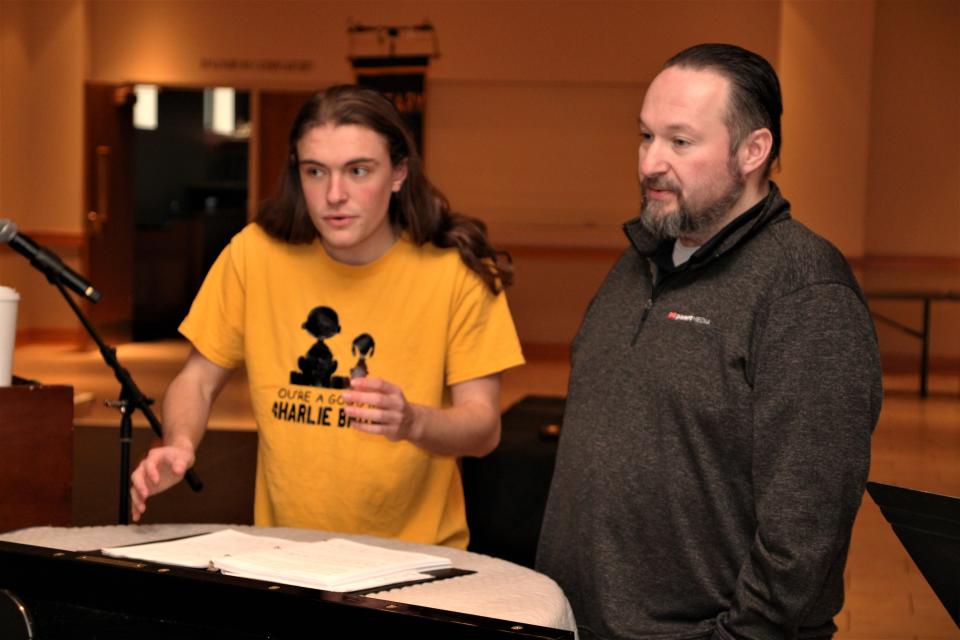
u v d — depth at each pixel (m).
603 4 11.02
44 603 1.56
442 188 11.42
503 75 11.17
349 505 2.16
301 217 2.20
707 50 1.81
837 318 1.69
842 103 10.44
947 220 11.03
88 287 2.41
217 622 1.45
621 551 1.86
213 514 4.79
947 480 6.11
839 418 1.67
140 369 9.78
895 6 10.96
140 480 1.93
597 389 1.93
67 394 2.54
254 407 2.28
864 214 10.52
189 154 15.39
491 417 2.17
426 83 11.23
